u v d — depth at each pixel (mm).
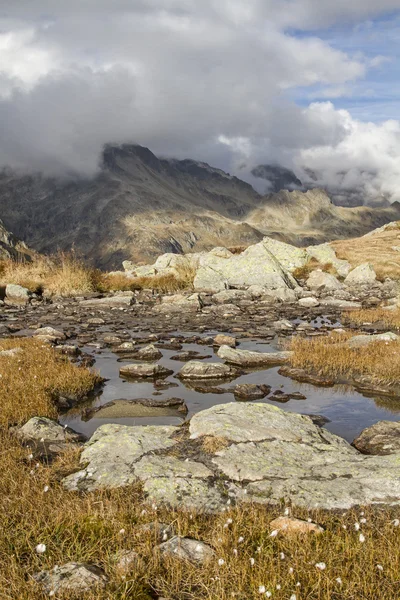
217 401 11805
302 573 4645
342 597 4426
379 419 10719
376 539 5281
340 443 8688
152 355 16688
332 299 34656
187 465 7301
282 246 53312
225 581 4570
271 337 20422
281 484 6723
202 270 40719
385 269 54344
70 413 10922
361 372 14070
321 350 16359
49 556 5012
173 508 5945
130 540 5320
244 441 8109
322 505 6160
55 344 18641
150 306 30891
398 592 4426
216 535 5363
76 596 4395
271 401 11891
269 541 5215
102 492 6496
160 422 10258
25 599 4336
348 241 81938
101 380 13586
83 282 37969
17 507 5992
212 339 19531
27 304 31469
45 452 8266
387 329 22266
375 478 6828
